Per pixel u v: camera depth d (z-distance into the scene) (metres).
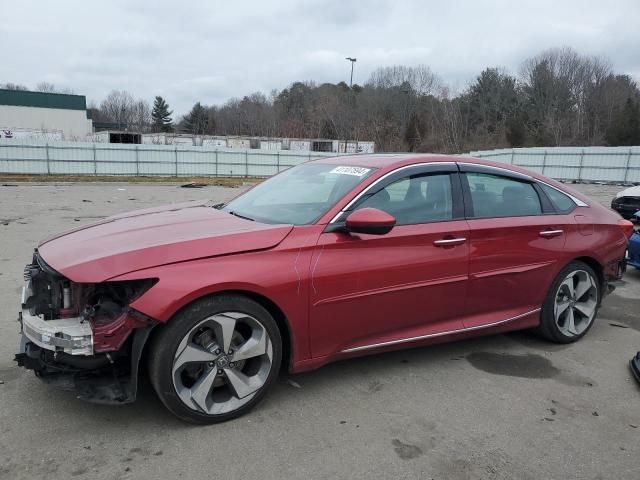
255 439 2.91
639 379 3.72
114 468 2.62
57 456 2.70
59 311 2.96
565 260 4.29
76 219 11.71
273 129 78.38
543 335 4.42
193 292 2.82
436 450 2.86
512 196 4.18
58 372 2.93
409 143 65.25
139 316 2.75
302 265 3.16
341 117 71.12
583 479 2.66
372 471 2.66
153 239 3.10
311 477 2.60
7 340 4.15
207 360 2.98
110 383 2.90
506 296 4.04
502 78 73.50
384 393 3.49
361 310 3.40
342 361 3.98
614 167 31.44
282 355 3.35
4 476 2.53
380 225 3.13
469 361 4.06
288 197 3.87
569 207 4.48
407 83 75.69
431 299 3.67
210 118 97.88
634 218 6.87
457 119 67.50
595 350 4.38
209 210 4.01
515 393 3.55
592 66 66.06
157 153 35.00
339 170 3.95
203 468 2.64
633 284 6.62
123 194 20.09
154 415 3.11
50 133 56.88
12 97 68.44
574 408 3.38
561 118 64.44
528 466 2.75
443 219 3.74
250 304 3.04
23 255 7.45
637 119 54.72
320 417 3.16
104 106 111.75
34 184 25.08
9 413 3.08
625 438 3.04
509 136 61.66
